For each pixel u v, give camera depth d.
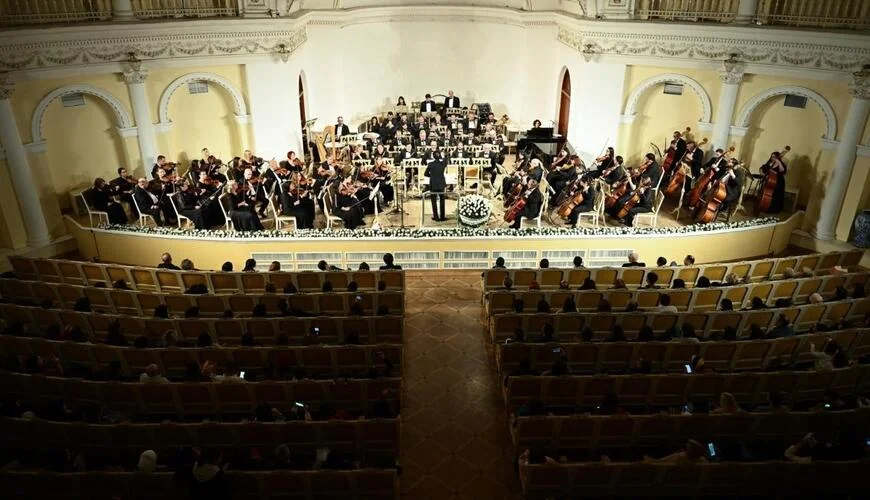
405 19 25.14
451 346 12.57
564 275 13.47
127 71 17.78
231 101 20.77
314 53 23.91
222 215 18.17
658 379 9.77
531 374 10.09
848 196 16.98
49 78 16.50
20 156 16.06
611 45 19.80
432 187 17.91
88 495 7.78
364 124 24.98
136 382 9.65
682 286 12.72
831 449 8.30
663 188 19.66
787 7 18.16
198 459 7.60
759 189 18.16
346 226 17.30
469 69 25.95
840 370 9.97
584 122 21.14
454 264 15.77
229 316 11.59
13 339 10.65
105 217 17.53
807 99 17.91
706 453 8.59
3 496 7.72
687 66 19.09
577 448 9.19
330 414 9.25
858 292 12.62
